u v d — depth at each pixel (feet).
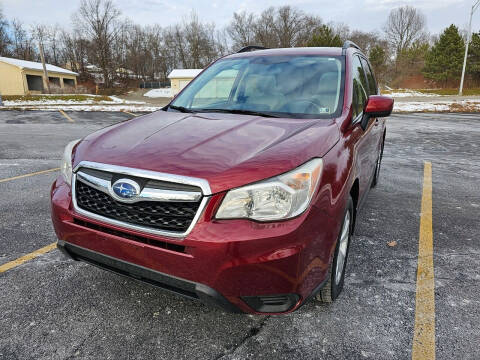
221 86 10.13
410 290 8.23
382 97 9.07
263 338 6.59
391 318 7.20
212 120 7.95
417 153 26.43
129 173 5.82
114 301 7.61
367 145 9.70
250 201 5.49
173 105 10.04
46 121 42.86
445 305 7.68
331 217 6.12
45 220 11.94
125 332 6.68
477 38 136.26
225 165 5.74
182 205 5.55
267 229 5.42
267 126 7.40
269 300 5.73
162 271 5.70
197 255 5.39
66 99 100.22
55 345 6.32
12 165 19.98
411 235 11.34
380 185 17.37
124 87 191.52
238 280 5.43
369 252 10.11
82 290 8.00
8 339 6.43
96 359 6.02
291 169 5.71
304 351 6.28
